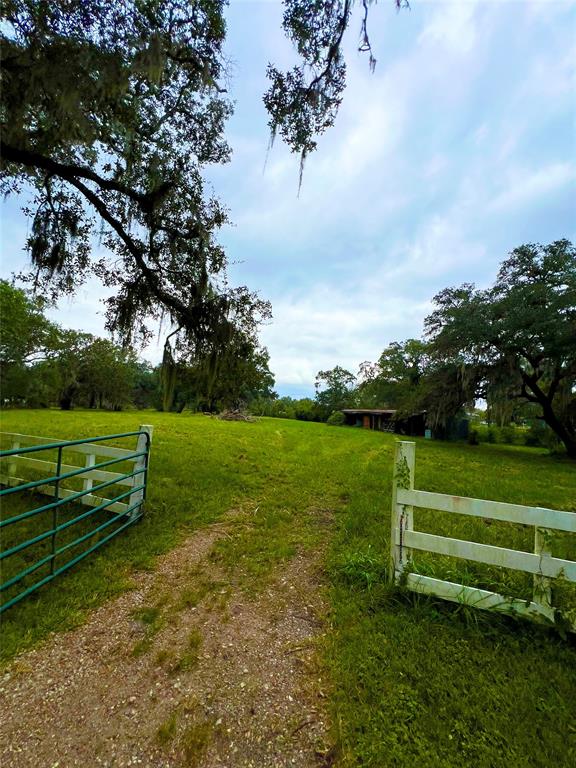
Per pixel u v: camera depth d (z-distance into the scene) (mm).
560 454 14172
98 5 3408
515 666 1816
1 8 3119
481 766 1310
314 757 1368
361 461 8734
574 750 1368
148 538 3438
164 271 6336
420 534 2473
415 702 1596
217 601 2508
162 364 6137
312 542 3572
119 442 8586
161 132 5277
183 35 4191
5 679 1725
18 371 26781
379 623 2193
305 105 4535
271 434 13859
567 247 13070
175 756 1375
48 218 5438
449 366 15312
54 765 1324
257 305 6523
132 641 2053
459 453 12273
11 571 2688
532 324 12414
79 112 3568
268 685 1737
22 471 5219
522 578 2592
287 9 3949
